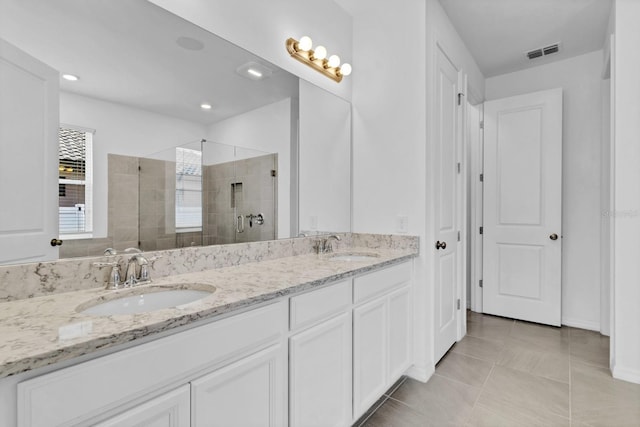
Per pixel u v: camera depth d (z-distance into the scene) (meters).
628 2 1.96
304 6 2.06
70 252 1.13
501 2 2.23
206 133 1.58
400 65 2.20
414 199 2.12
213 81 1.61
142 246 1.33
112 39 1.26
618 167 2.01
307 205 2.11
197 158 1.55
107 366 0.72
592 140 2.89
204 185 1.57
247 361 1.04
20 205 1.01
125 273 1.25
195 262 1.47
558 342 2.60
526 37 2.67
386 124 2.26
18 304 0.96
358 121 2.42
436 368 2.18
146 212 1.35
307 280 1.27
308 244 2.10
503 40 2.71
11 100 1.00
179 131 1.48
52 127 1.10
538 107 3.01
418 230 2.11
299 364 1.23
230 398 0.98
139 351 0.77
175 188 1.46
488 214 3.29
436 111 2.21
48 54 1.09
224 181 1.66
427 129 2.08
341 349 1.46
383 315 1.77
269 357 1.11
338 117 2.33
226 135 1.67
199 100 1.55
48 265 1.06
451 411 1.71
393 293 1.87
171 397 0.83
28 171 1.03
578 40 2.71
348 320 1.50
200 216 1.55
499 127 3.22
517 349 2.47
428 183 2.10
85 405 0.69
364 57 2.39
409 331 2.03
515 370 2.14
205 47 1.56
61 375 0.66
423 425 1.60
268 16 1.84
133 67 1.32
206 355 0.92
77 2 1.17
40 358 0.61
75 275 1.12
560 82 3.05
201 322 0.91
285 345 1.19
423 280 2.07
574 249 2.98
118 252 1.26
